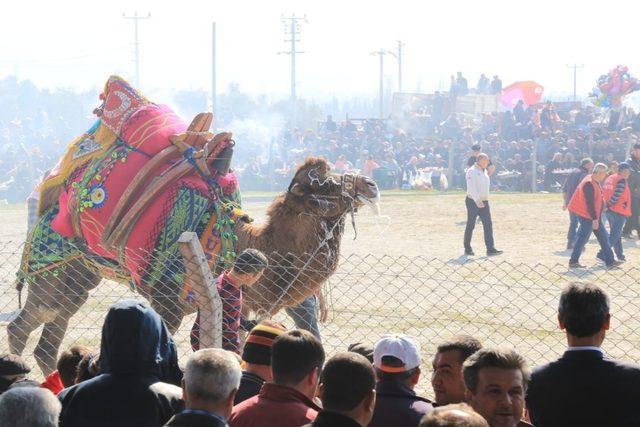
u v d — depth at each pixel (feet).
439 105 178.29
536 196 114.32
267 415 16.05
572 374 16.83
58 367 20.20
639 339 37.68
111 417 16.07
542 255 64.39
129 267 32.14
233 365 14.94
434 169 138.10
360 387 14.52
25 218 99.04
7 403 14.01
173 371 17.54
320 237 31.50
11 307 46.39
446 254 65.26
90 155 33.76
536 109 153.28
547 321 40.45
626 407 16.49
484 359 15.29
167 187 31.91
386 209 99.09
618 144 130.52
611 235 61.16
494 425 15.14
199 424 14.57
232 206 32.53
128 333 16.51
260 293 31.12
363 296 46.98
